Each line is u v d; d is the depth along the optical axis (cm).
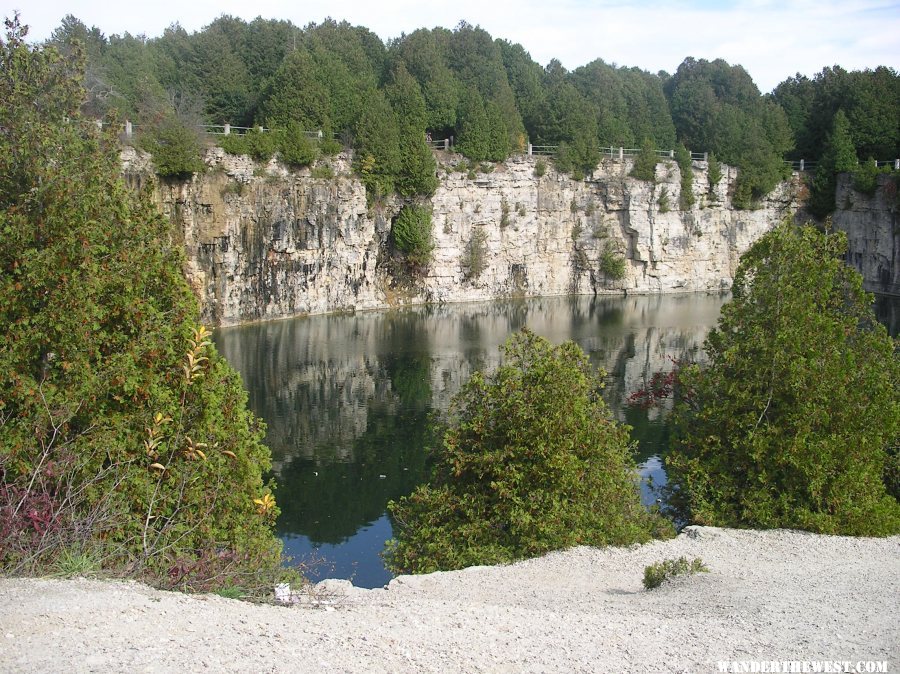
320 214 6600
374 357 4912
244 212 5994
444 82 8381
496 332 6016
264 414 3550
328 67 7331
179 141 5478
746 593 1389
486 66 9400
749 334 2155
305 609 1135
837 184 8638
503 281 8450
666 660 966
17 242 1288
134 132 5553
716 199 9094
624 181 8681
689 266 9138
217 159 5866
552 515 1830
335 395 3919
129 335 1412
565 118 8606
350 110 7269
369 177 7056
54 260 1276
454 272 8050
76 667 773
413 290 7888
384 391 4016
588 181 8744
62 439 1309
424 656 920
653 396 3469
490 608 1212
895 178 7656
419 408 3688
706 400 2206
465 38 9512
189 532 1329
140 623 911
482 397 1969
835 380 2025
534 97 9494
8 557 1091
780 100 10406
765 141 9094
